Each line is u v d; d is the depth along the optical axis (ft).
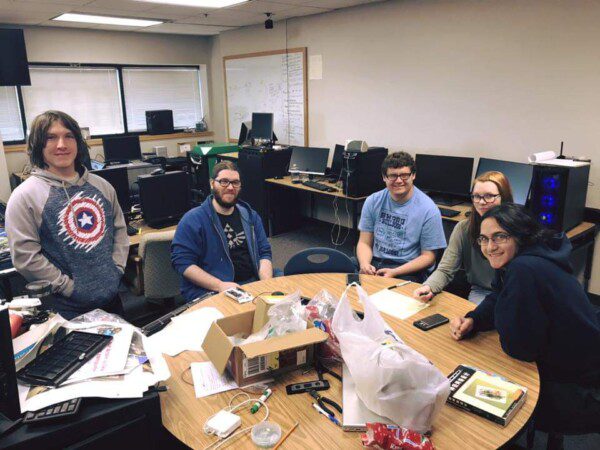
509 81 11.75
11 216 5.91
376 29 14.65
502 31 11.62
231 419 3.74
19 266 5.98
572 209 9.64
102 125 21.98
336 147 16.30
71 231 6.23
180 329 5.36
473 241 7.07
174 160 21.30
